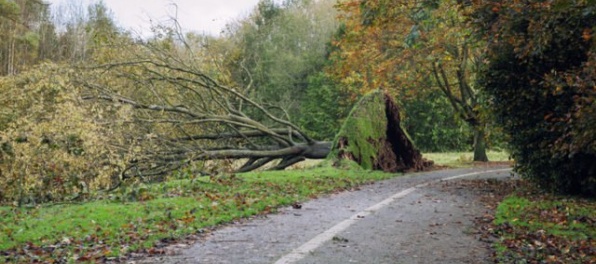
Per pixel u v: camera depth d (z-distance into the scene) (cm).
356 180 1855
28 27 4288
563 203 1218
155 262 648
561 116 1288
